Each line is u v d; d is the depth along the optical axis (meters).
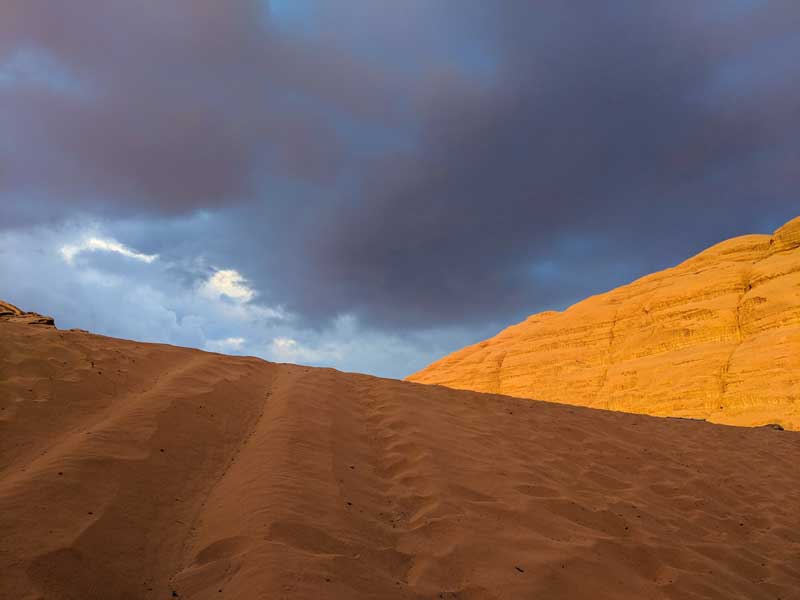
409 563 5.17
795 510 10.04
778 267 51.00
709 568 6.31
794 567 7.14
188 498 5.95
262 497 5.70
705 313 54.66
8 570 3.90
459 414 11.91
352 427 9.27
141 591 4.16
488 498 7.09
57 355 9.64
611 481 9.30
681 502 9.11
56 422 7.30
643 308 63.66
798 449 16.17
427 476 7.41
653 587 5.53
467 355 90.81
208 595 4.11
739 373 45.69
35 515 4.71
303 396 10.36
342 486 6.59
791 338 43.62
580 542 6.18
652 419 17.12
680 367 51.75
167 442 7.05
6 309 14.75
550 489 7.82
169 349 12.94
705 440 14.89
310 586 4.16
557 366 68.94
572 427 12.66
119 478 5.77
